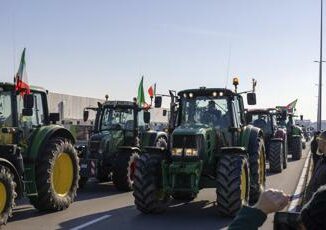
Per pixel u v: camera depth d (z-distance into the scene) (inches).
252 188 401.1
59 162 377.4
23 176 346.0
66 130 387.5
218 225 319.3
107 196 461.4
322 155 187.3
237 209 337.4
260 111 741.9
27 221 330.3
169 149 370.0
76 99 1023.0
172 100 403.9
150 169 354.0
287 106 925.8
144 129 573.6
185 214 360.8
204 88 394.3
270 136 724.0
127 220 336.8
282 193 70.3
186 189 350.3
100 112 561.9
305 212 72.7
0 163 314.0
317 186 179.5
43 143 359.3
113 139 530.6
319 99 1653.5
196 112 396.8
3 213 305.9
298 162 858.8
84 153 513.7
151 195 350.0
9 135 341.7
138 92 699.4
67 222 327.3
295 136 902.4
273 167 668.7
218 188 340.2
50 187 357.1
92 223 324.5
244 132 408.8
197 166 349.1
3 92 350.0
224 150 358.0
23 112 340.8
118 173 492.1
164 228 309.9
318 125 1649.9
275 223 79.4
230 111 390.9
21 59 355.9
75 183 392.5
